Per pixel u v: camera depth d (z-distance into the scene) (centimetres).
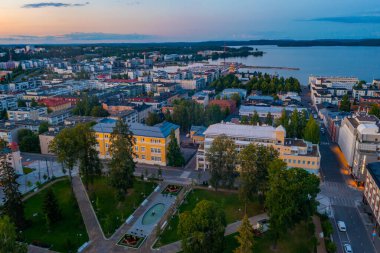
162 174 16775
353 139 16725
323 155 19712
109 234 11444
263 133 17000
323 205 13688
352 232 11825
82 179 15762
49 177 16388
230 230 11700
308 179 11269
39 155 19912
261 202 12625
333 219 12669
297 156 15800
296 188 10219
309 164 15750
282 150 16025
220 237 9169
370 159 14900
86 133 14138
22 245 8412
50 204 11950
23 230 11706
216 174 14000
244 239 8619
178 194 14475
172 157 17688
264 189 12131
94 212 12950
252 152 12306
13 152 16338
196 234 8844
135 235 11406
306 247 10800
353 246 11038
